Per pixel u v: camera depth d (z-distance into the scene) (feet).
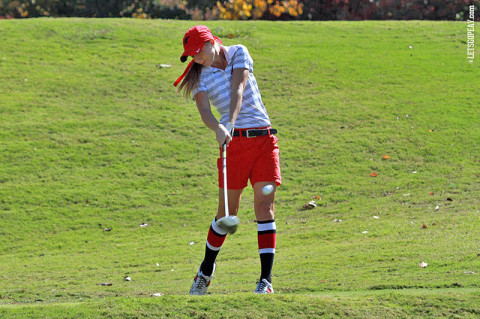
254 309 44.60
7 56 220.02
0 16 369.30
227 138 52.01
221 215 56.49
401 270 74.08
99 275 91.30
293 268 82.53
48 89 198.70
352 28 265.75
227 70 54.85
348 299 46.98
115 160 158.92
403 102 192.03
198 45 53.16
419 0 338.13
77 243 117.29
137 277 87.66
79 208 135.13
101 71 213.66
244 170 55.21
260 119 55.31
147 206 136.46
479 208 118.32
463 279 64.18
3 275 94.22
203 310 44.70
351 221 117.70
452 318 42.93
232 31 251.80
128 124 178.91
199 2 365.20
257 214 54.90
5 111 183.01
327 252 92.12
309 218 124.16
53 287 82.79
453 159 155.22
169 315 44.24
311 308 44.52
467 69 218.18
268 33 255.09
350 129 175.32
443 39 250.78
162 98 196.75
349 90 202.18
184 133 174.91
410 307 44.91
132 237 119.96
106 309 45.47
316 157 159.43
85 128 175.63
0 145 163.63
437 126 174.91
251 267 87.20
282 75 213.25
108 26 252.62
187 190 144.77
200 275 58.13
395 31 261.85
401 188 139.44
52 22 253.44
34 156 159.02
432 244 88.38
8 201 137.08
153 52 231.71
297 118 182.91
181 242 113.50
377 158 158.10
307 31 260.21
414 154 159.22
